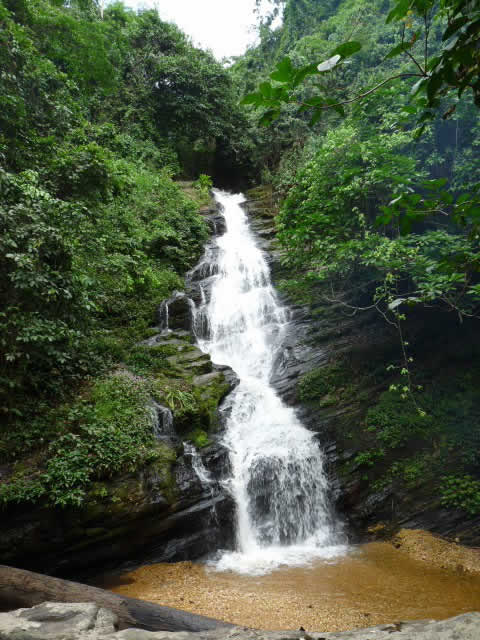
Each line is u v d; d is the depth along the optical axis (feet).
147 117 76.02
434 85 6.36
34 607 7.14
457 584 21.21
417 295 38.60
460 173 33.91
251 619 17.62
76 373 29.94
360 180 30.60
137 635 6.17
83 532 22.41
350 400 35.45
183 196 63.98
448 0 6.59
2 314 24.06
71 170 36.09
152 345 38.60
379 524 28.60
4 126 33.81
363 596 19.81
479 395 34.76
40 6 53.31
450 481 29.32
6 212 26.20
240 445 31.07
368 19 75.56
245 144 83.15
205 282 51.39
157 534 24.48
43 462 23.45
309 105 7.21
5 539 20.99
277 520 28.19
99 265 37.45
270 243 59.11
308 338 41.83
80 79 62.54
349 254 31.42
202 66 82.74
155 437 27.66
